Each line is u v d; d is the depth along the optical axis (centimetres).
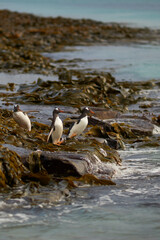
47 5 16450
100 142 1297
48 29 6412
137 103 2167
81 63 3600
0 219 775
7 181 915
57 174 996
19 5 16550
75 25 7275
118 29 6494
